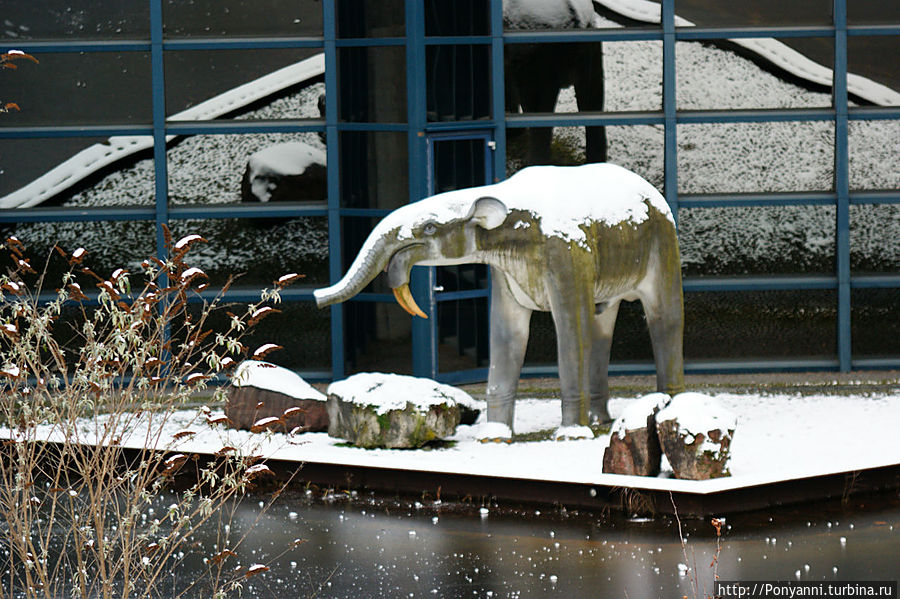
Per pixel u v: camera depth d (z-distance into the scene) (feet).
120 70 54.34
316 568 32.53
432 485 38.47
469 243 41.45
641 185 44.37
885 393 49.85
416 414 41.96
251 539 35.09
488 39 53.11
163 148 53.93
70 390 27.30
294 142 54.39
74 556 33.60
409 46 51.47
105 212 54.29
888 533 34.06
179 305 28.02
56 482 27.81
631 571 31.60
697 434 36.35
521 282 42.24
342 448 42.22
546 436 43.65
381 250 41.04
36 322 27.25
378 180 53.16
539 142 54.39
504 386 43.62
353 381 43.32
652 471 37.35
